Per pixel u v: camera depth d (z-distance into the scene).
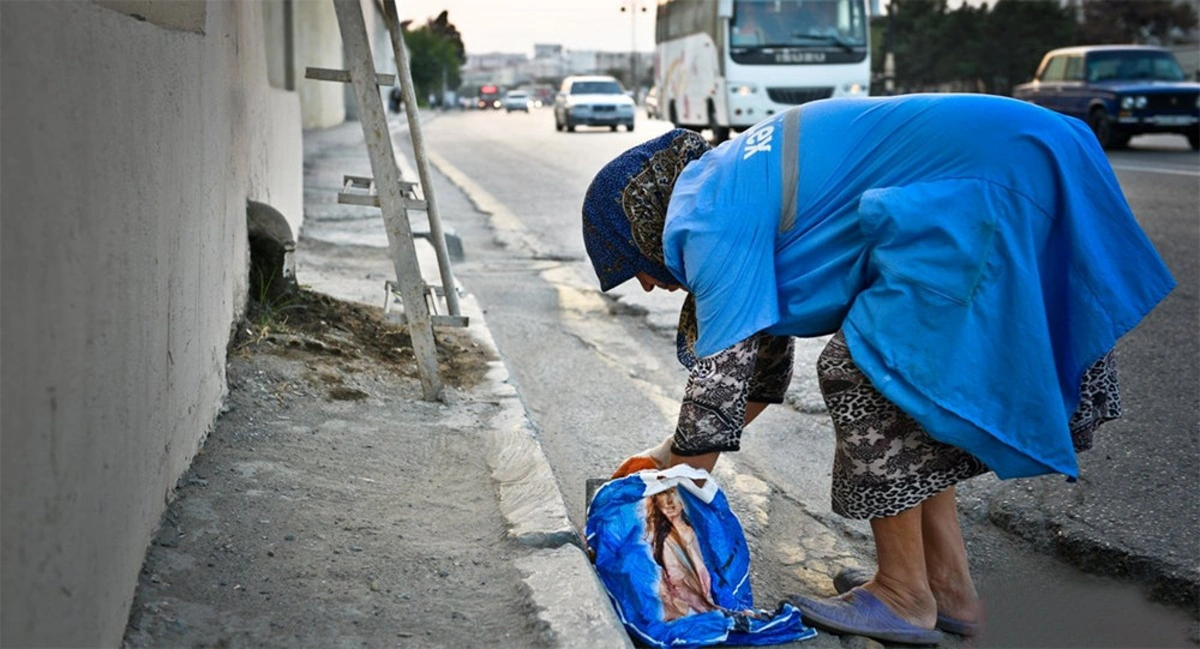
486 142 26.25
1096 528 3.49
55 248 1.84
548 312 7.05
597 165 18.97
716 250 2.61
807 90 20.05
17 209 1.67
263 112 6.31
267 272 5.14
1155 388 5.15
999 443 2.51
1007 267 2.49
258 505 3.05
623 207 2.80
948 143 2.56
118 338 2.27
